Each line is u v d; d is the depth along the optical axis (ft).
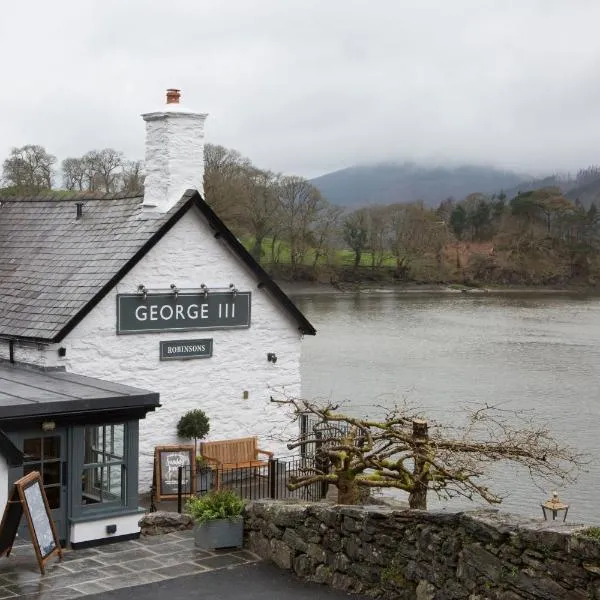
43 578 33.91
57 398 41.60
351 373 170.30
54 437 40.93
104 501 42.47
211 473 64.80
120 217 68.39
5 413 39.09
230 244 67.36
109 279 61.62
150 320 64.39
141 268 63.98
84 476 42.06
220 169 302.86
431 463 44.21
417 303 348.79
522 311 321.11
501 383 161.68
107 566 35.24
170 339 65.36
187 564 35.22
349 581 31.65
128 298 63.36
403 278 417.69
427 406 137.49
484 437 112.16
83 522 40.91
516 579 25.36
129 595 31.86
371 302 347.36
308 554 33.37
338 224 384.27
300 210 358.23
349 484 45.65
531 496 90.68
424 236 425.28
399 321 276.21
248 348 69.21
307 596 31.24
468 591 26.96
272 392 70.54
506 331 251.60
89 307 60.85
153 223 64.75
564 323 278.46
